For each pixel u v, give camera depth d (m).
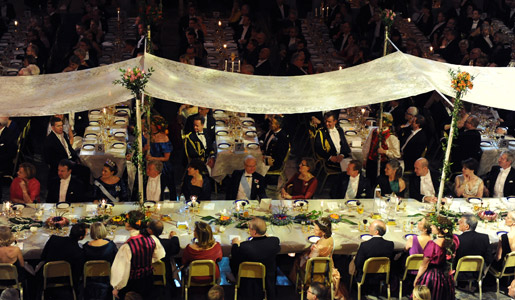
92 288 8.70
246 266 8.89
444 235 8.79
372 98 9.96
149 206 10.27
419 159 11.34
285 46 17.91
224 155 12.24
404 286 9.52
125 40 17.73
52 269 8.52
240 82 10.88
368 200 10.80
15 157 12.36
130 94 9.64
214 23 19.50
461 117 13.01
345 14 19.94
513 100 10.13
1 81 10.66
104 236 8.73
